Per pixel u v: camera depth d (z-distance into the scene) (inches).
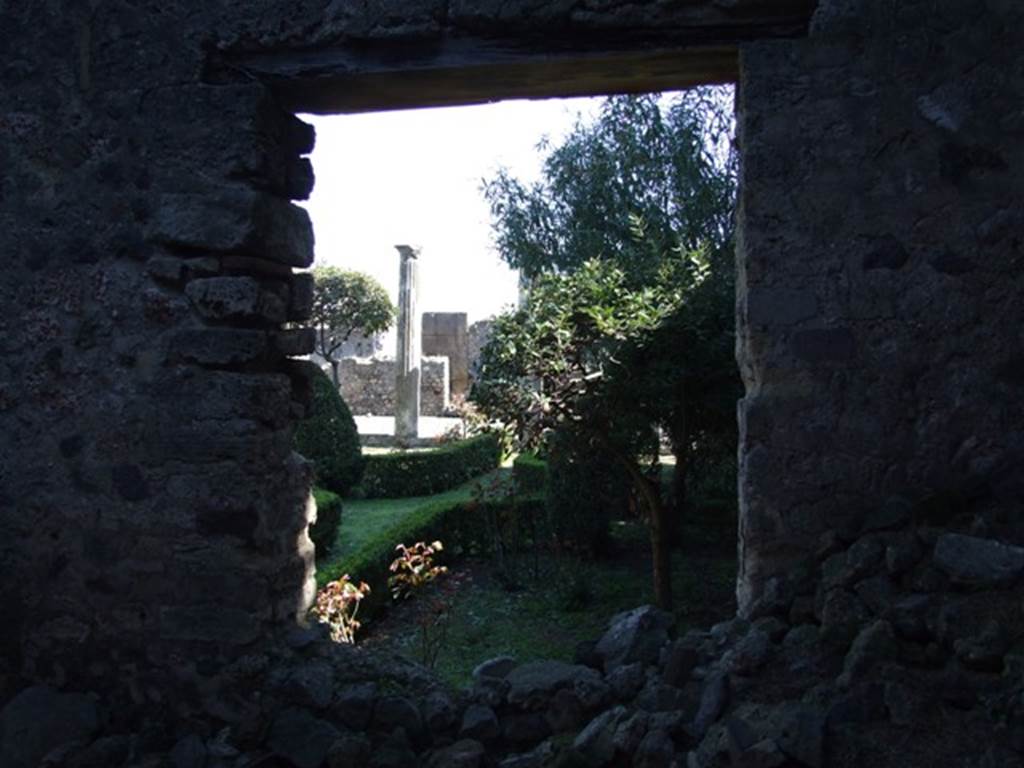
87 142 131.3
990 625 97.0
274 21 124.6
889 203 111.3
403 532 278.8
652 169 361.7
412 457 433.7
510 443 248.2
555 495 297.4
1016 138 109.0
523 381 239.6
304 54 125.7
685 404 226.7
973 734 91.7
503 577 285.0
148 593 128.3
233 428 125.3
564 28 117.7
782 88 113.0
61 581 131.7
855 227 111.8
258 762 119.3
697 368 218.5
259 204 127.0
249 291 125.4
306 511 140.8
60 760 121.8
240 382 125.6
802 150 112.6
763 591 114.1
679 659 112.1
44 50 133.0
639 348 217.5
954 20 110.2
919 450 111.0
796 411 113.1
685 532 315.9
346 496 422.6
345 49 124.3
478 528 323.3
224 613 125.3
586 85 129.3
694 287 225.9
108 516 129.8
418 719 118.7
